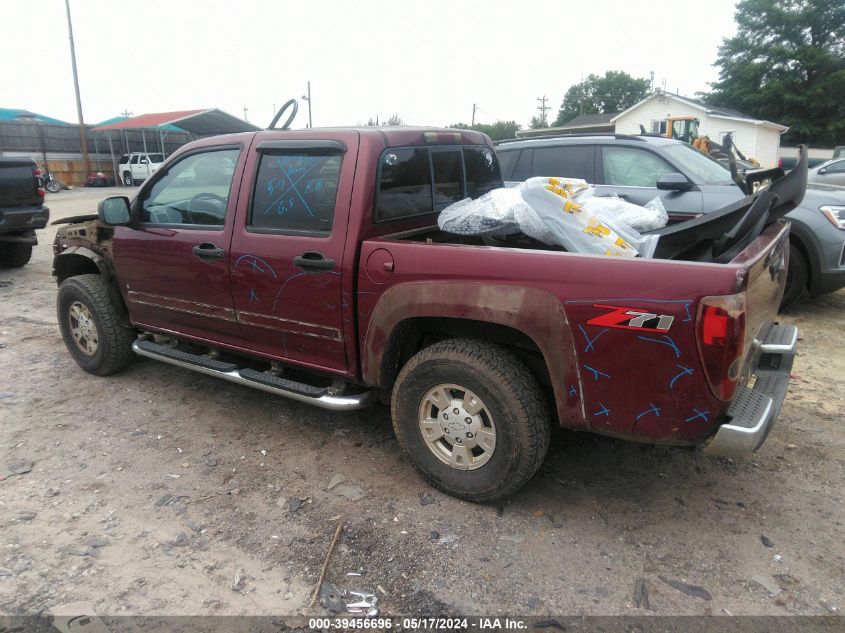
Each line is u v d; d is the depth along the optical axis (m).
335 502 3.20
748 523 2.98
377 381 3.27
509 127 61.56
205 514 3.12
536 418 2.87
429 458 3.21
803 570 2.66
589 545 2.84
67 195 24.92
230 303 3.76
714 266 2.38
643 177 6.45
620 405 2.63
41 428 4.05
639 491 3.26
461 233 3.41
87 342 4.84
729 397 2.46
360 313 3.23
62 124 32.31
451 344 3.04
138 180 31.69
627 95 71.19
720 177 6.38
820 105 37.25
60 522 3.06
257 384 3.71
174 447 3.79
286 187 3.46
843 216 5.77
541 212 3.09
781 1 39.69
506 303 2.76
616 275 2.53
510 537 2.90
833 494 3.20
